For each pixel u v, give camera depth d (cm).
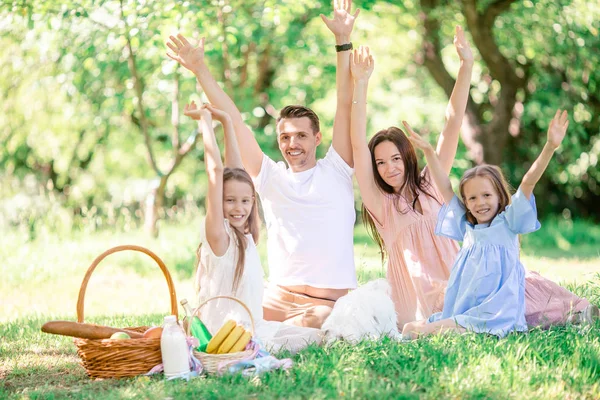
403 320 556
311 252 540
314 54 1538
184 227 1402
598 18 1303
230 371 419
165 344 420
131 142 1780
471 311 500
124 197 1841
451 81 1416
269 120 1691
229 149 516
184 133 1683
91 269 456
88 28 1130
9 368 480
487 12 1327
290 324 516
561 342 457
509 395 377
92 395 397
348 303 495
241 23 1240
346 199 554
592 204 1964
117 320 643
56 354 521
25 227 1337
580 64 1412
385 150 556
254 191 491
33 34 1069
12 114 1466
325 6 1245
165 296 853
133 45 953
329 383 390
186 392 389
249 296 479
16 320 673
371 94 1800
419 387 388
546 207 1900
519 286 509
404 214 560
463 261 520
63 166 1706
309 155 562
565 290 537
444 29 1453
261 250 1178
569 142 1584
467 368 402
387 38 1588
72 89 1329
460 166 1662
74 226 1414
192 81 1316
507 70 1448
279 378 398
